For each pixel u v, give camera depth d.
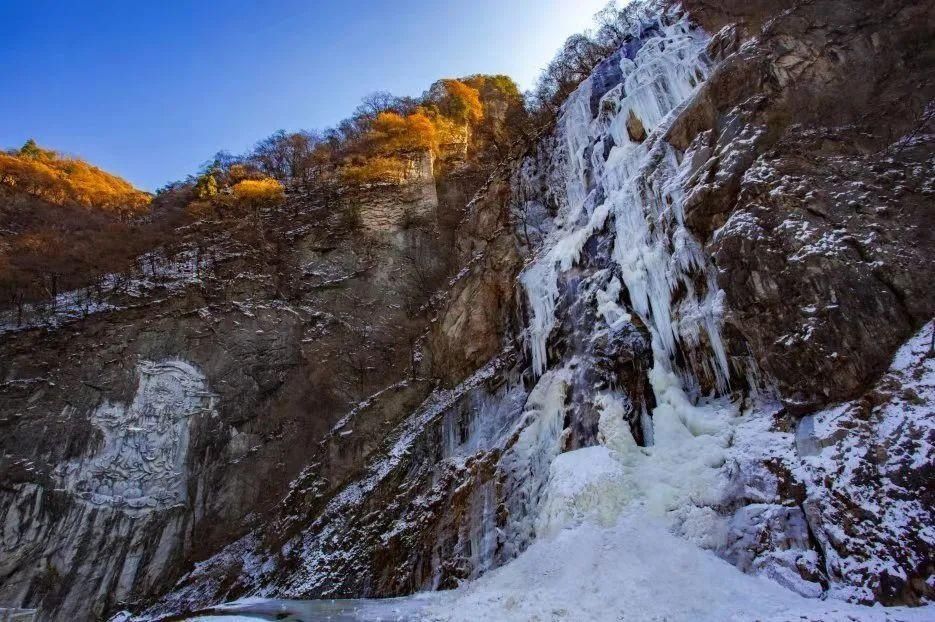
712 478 11.70
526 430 17.67
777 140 14.79
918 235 11.45
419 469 23.14
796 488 10.12
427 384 28.88
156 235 42.66
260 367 33.84
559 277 21.41
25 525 26.94
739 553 10.04
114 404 31.20
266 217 43.69
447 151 47.44
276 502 28.83
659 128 20.97
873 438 9.73
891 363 10.47
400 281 37.62
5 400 30.09
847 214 12.19
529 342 22.05
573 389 17.02
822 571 8.88
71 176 53.28
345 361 33.62
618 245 18.92
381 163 44.69
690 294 15.38
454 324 28.61
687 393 14.78
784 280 12.14
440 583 16.09
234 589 23.98
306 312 36.56
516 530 15.05
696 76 22.12
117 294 36.16
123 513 28.38
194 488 29.94
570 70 38.91
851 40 15.84
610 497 12.45
